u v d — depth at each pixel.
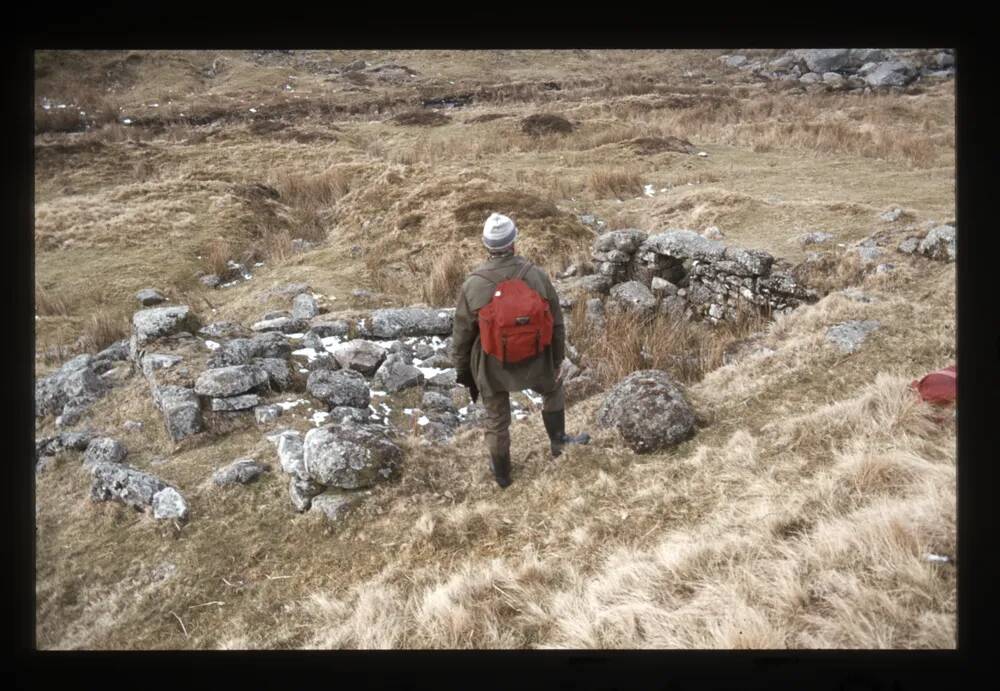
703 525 3.24
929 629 2.29
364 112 24.98
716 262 7.31
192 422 4.69
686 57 34.34
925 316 5.01
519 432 4.66
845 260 6.78
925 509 2.74
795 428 3.90
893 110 19.05
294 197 13.71
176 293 9.12
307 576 3.39
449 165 15.54
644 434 4.12
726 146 16.67
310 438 4.06
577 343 6.57
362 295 8.48
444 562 3.38
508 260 3.55
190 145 18.48
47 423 5.38
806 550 2.73
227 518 3.82
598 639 2.58
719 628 2.45
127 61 29.77
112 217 11.65
